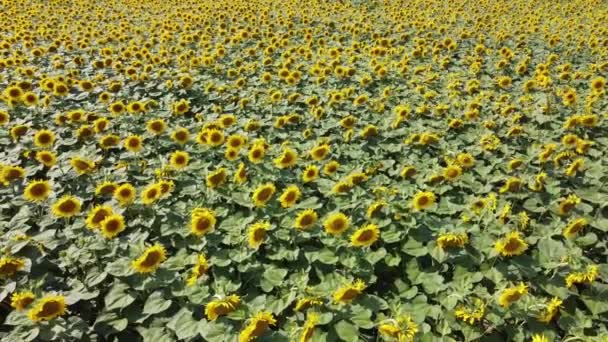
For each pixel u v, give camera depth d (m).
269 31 16.27
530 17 18.53
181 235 5.75
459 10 20.27
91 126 8.40
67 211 5.56
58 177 7.24
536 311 4.61
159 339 4.57
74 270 5.36
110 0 22.95
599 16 18.36
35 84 11.04
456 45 13.97
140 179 6.96
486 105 9.95
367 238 5.10
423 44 14.36
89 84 10.30
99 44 14.79
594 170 7.23
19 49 13.66
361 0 23.02
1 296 4.67
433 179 6.77
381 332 4.23
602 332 4.66
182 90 10.66
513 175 7.32
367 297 4.94
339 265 5.58
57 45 13.57
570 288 5.01
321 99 10.19
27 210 6.11
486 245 5.43
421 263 5.61
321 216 6.34
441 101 10.29
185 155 6.80
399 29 16.92
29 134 8.48
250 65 12.23
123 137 8.61
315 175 6.42
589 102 9.23
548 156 7.20
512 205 6.73
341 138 8.62
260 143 7.21
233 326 4.52
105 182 6.26
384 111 9.82
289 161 6.64
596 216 6.24
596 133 8.78
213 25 18.34
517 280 5.11
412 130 8.77
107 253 5.48
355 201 6.32
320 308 4.75
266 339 4.42
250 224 6.10
